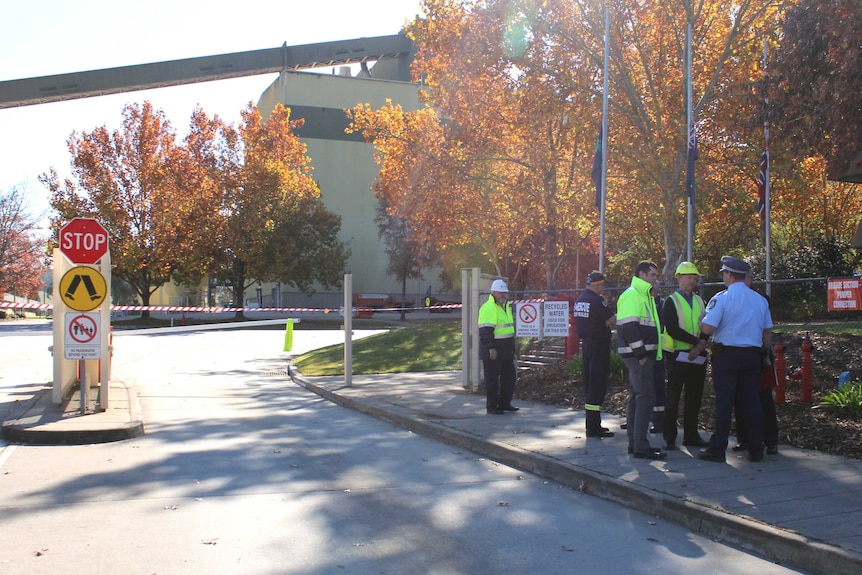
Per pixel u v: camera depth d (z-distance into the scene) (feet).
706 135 78.74
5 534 18.49
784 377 33.09
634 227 97.71
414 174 98.07
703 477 22.94
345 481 24.61
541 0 74.90
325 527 19.39
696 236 95.96
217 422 37.01
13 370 60.44
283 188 173.27
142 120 163.84
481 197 101.76
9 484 23.76
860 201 90.68
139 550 17.37
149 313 194.29
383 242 234.79
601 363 30.25
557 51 76.18
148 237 165.27
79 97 150.92
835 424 28.76
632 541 18.51
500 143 93.50
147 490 23.09
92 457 28.09
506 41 78.38
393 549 17.72
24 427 31.63
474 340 48.24
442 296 239.91
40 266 216.95
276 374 65.62
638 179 80.89
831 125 40.29
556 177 100.63
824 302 68.95
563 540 18.56
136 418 34.37
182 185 166.30
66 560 16.63
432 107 100.99
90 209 163.32
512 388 38.14
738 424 27.07
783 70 43.19
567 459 25.88
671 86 75.36
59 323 38.11
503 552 17.61
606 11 56.90
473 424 34.01
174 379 59.06
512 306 56.13
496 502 22.06
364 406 41.70
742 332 24.77
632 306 25.62
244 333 132.67
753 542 17.78
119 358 78.64
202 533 18.74
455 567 16.56
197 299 250.57
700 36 74.64
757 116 45.55
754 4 72.28
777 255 79.56
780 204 82.28
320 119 227.40
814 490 21.21
